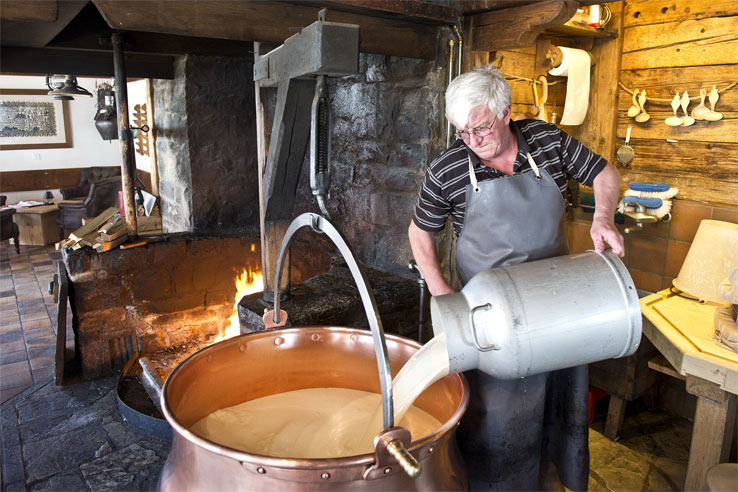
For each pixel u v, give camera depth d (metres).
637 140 2.92
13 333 4.15
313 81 1.98
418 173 2.65
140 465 2.27
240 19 2.00
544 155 1.61
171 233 3.83
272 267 2.43
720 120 2.57
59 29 2.37
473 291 1.36
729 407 1.84
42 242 7.37
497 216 1.58
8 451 2.38
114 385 3.13
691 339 1.92
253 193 4.23
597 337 1.32
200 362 1.40
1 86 8.02
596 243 1.49
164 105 4.19
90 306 3.26
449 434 1.12
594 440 2.67
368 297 1.04
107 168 8.63
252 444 1.33
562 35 2.84
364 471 0.96
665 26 2.71
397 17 2.27
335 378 1.64
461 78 1.46
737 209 2.52
